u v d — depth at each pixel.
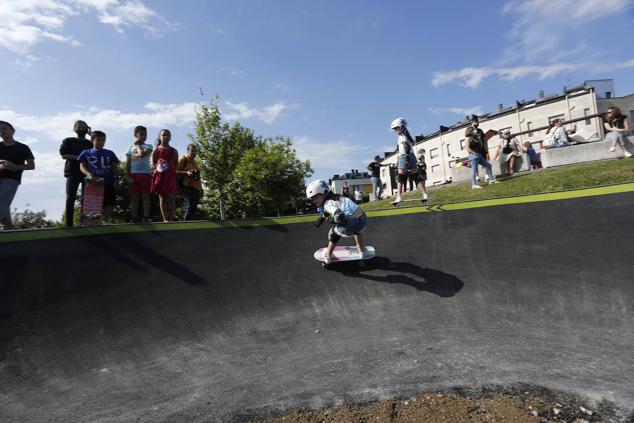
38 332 4.14
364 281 5.54
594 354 3.93
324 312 4.93
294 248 6.26
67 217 5.78
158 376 3.79
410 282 5.48
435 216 6.99
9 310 4.25
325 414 3.30
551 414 3.18
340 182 56.97
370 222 7.14
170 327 4.50
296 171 22.72
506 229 6.32
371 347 4.26
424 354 4.11
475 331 4.48
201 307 4.86
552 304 4.78
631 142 9.09
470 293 5.17
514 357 3.99
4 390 3.49
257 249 6.08
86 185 5.69
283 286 5.40
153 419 3.26
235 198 21.30
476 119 9.79
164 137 6.54
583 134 10.87
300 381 3.74
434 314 4.84
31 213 15.47
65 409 3.33
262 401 3.48
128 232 5.53
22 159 5.50
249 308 4.95
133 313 4.61
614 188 6.20
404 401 3.43
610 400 3.31
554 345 4.13
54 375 3.71
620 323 4.32
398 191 7.83
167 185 6.43
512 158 10.86
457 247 6.16
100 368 3.85
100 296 4.71
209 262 5.61
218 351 4.18
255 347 4.27
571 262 5.40
